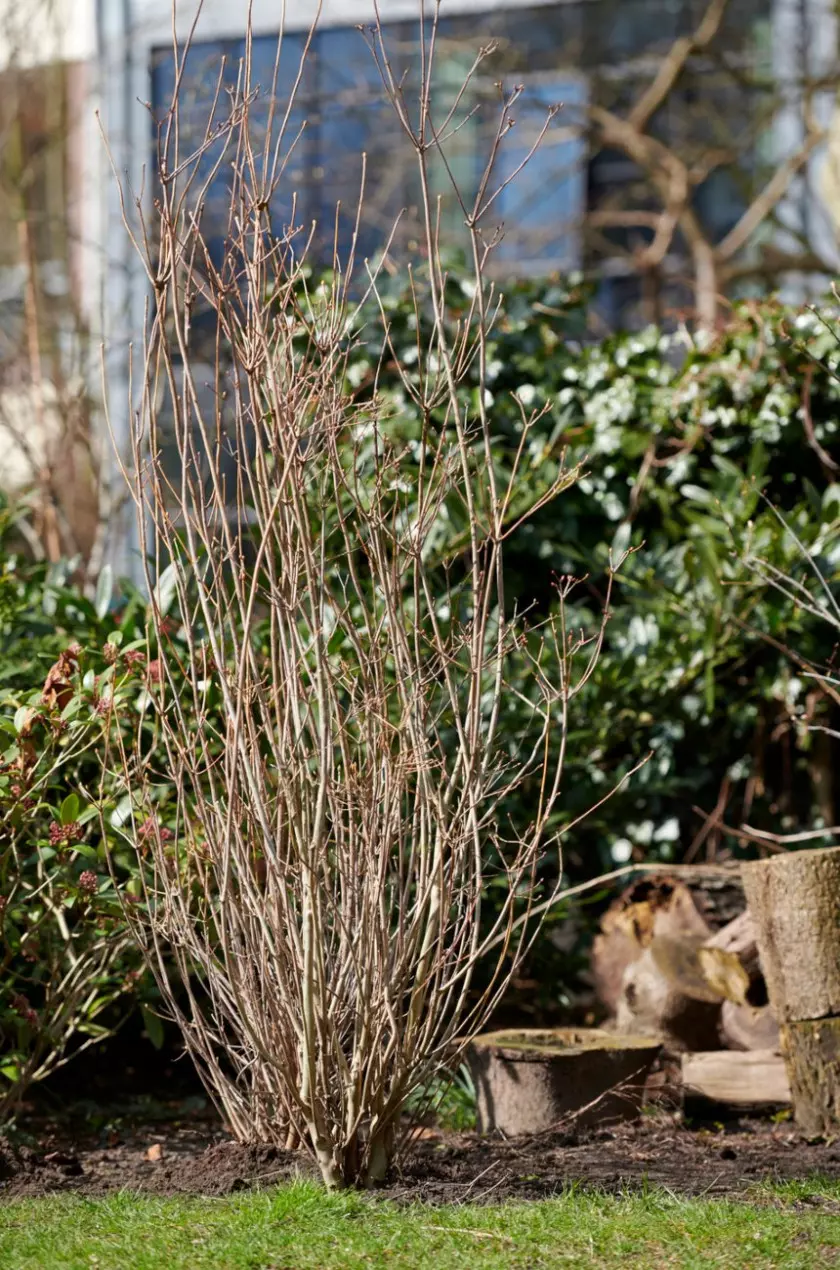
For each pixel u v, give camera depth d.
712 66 16.20
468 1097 5.02
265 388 3.84
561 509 7.09
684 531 6.87
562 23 16.16
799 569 6.33
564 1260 3.12
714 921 5.95
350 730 4.57
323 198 14.31
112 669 4.33
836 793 7.00
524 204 15.70
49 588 5.66
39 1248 3.24
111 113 13.27
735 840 6.91
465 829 3.77
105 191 12.25
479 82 15.24
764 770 7.04
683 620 6.51
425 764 3.68
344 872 3.68
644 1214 3.47
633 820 6.67
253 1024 3.77
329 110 14.86
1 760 4.36
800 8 15.60
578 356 7.40
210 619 3.74
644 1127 4.69
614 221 15.66
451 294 7.53
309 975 3.57
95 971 4.71
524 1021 6.34
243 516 4.31
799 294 14.65
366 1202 3.55
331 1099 3.74
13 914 4.66
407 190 15.12
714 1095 5.02
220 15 14.02
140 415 3.77
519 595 7.12
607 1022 6.25
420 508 3.73
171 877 4.38
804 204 15.25
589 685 6.23
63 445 9.38
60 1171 4.11
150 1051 6.15
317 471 4.21
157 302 3.73
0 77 13.04
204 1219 3.44
